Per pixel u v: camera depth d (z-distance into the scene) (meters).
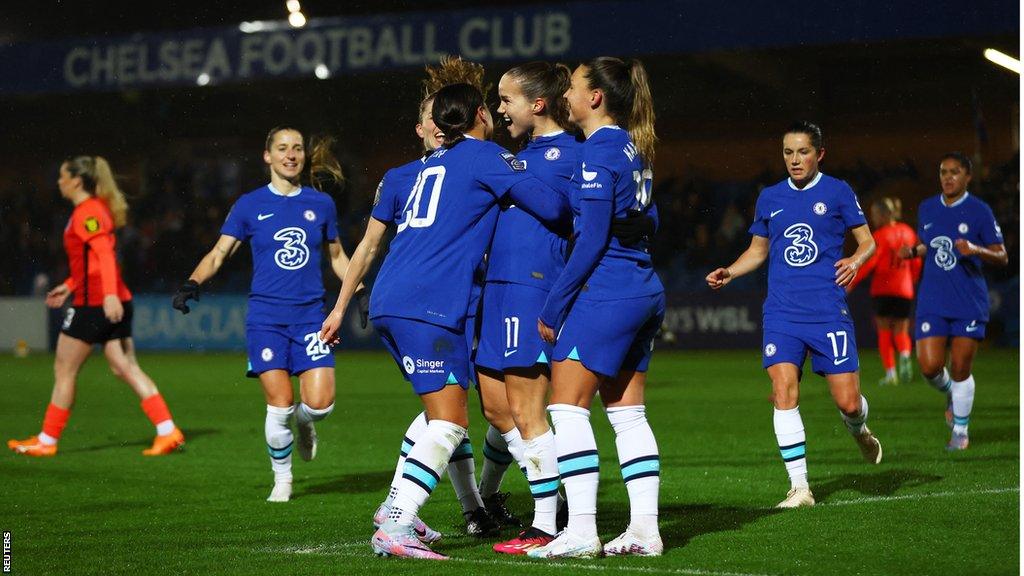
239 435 19.19
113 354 16.78
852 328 11.94
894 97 50.50
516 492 12.76
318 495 12.87
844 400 11.85
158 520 11.20
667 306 43.59
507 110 9.73
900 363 27.59
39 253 56.19
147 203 56.59
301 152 12.75
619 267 8.70
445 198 9.16
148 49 48.06
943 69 49.44
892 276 27.19
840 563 8.56
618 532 10.20
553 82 9.63
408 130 55.47
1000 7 37.75
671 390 26.47
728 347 42.69
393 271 9.23
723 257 48.31
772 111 52.34
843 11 39.91
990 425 18.62
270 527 10.77
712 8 41.62
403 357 9.15
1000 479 12.82
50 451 16.69
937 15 38.41
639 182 8.82
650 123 9.00
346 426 20.39
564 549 8.82
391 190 9.66
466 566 8.63
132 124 58.38
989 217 16.03
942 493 11.83
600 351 8.63
